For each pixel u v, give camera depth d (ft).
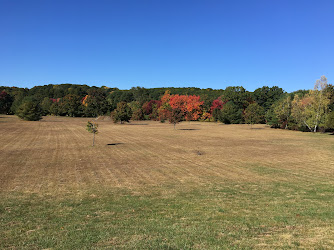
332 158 85.05
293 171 64.64
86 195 43.06
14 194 43.55
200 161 78.48
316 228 26.63
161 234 25.22
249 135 172.76
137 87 546.26
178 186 49.60
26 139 131.54
